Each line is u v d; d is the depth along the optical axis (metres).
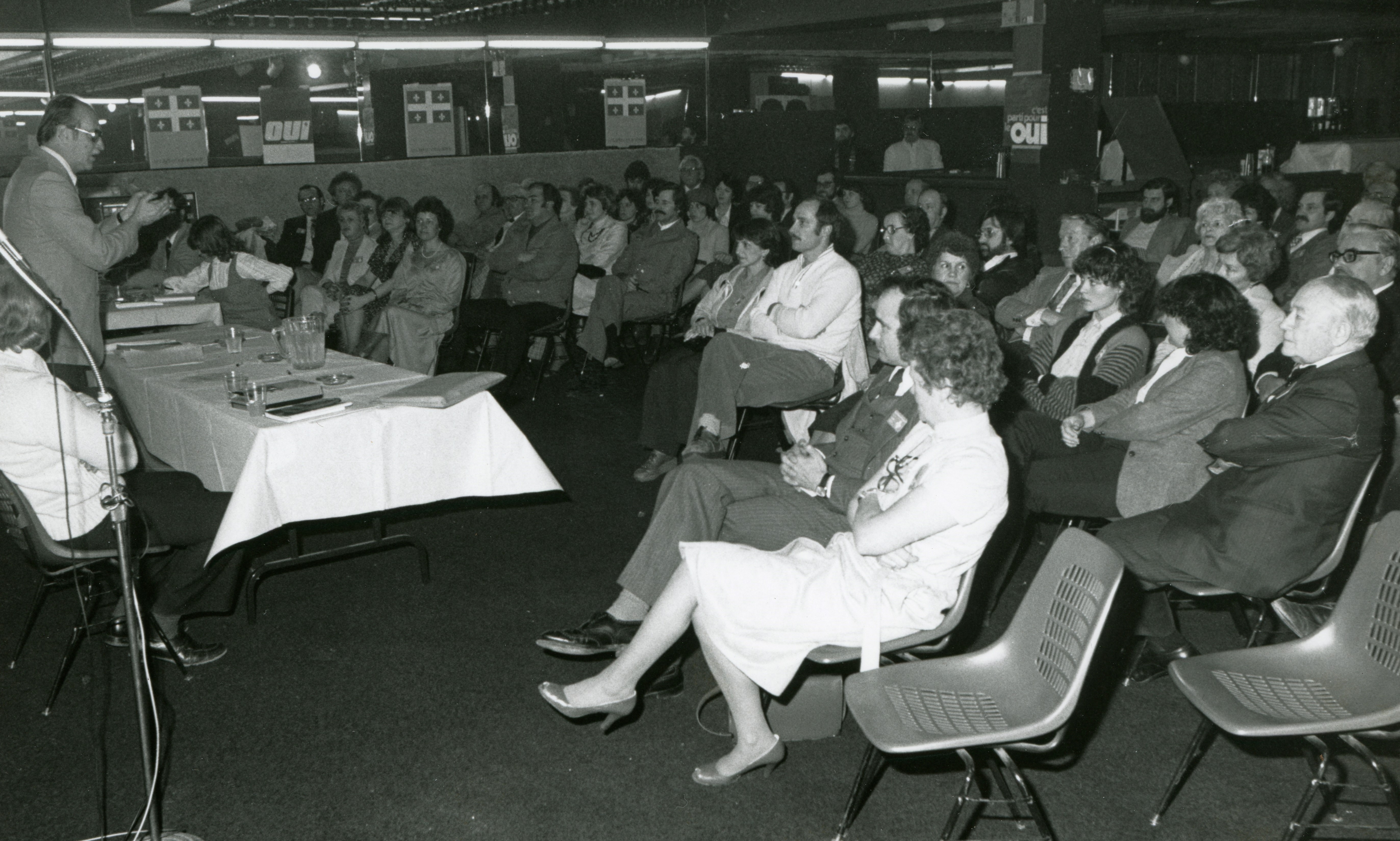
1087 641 2.14
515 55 10.91
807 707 2.92
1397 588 2.33
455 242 9.28
